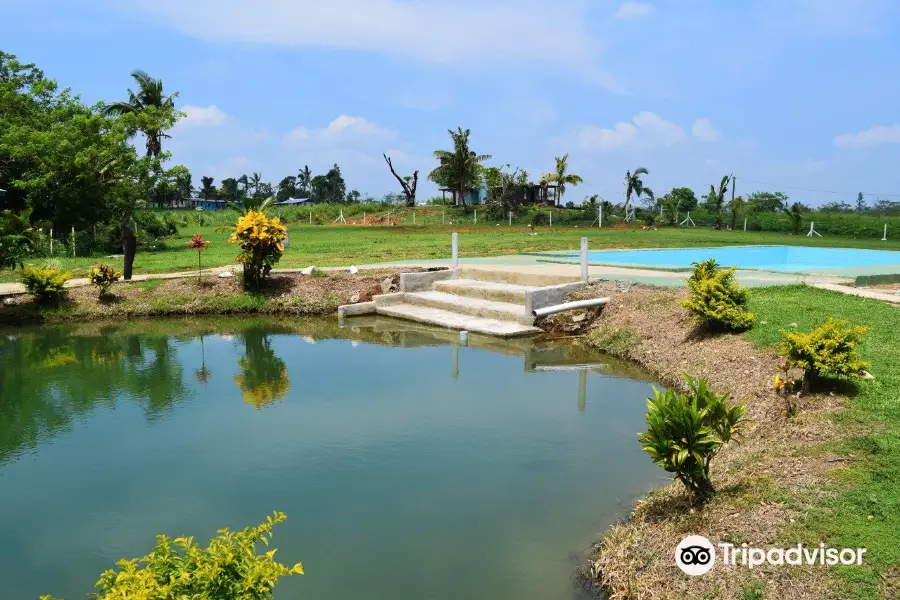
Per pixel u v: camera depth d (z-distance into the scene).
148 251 27.20
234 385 9.88
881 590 3.67
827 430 5.91
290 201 92.50
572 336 12.77
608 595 4.41
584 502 5.75
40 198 26.53
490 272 16.69
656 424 5.09
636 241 28.09
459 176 55.44
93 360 11.77
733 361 8.61
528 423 7.88
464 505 5.71
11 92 28.00
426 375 10.26
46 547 5.12
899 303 10.23
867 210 42.75
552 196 60.81
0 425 8.09
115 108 42.00
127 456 6.99
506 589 4.46
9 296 15.94
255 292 16.97
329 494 5.96
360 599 4.33
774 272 15.21
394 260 21.34
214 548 3.24
